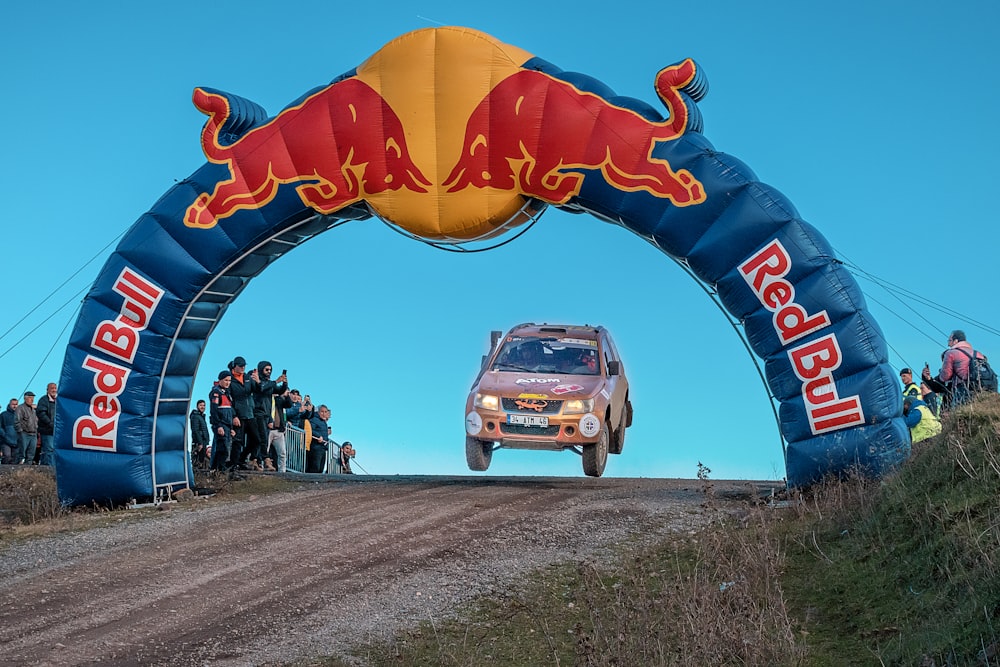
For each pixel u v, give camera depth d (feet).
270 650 28.07
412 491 51.44
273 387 60.23
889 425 42.52
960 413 33.01
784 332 44.09
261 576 35.27
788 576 31.65
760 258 44.37
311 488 54.29
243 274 53.52
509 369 56.13
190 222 50.62
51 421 66.44
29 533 44.01
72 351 51.08
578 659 26.55
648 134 46.34
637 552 36.65
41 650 28.14
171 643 28.66
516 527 41.42
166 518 46.57
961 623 23.57
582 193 47.19
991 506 27.68
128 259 50.98
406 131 48.85
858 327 43.09
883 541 30.76
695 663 25.09
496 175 48.24
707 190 45.14
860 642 25.85
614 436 57.26
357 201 50.06
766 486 49.85
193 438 59.88
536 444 52.01
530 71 48.11
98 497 50.55
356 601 32.17
